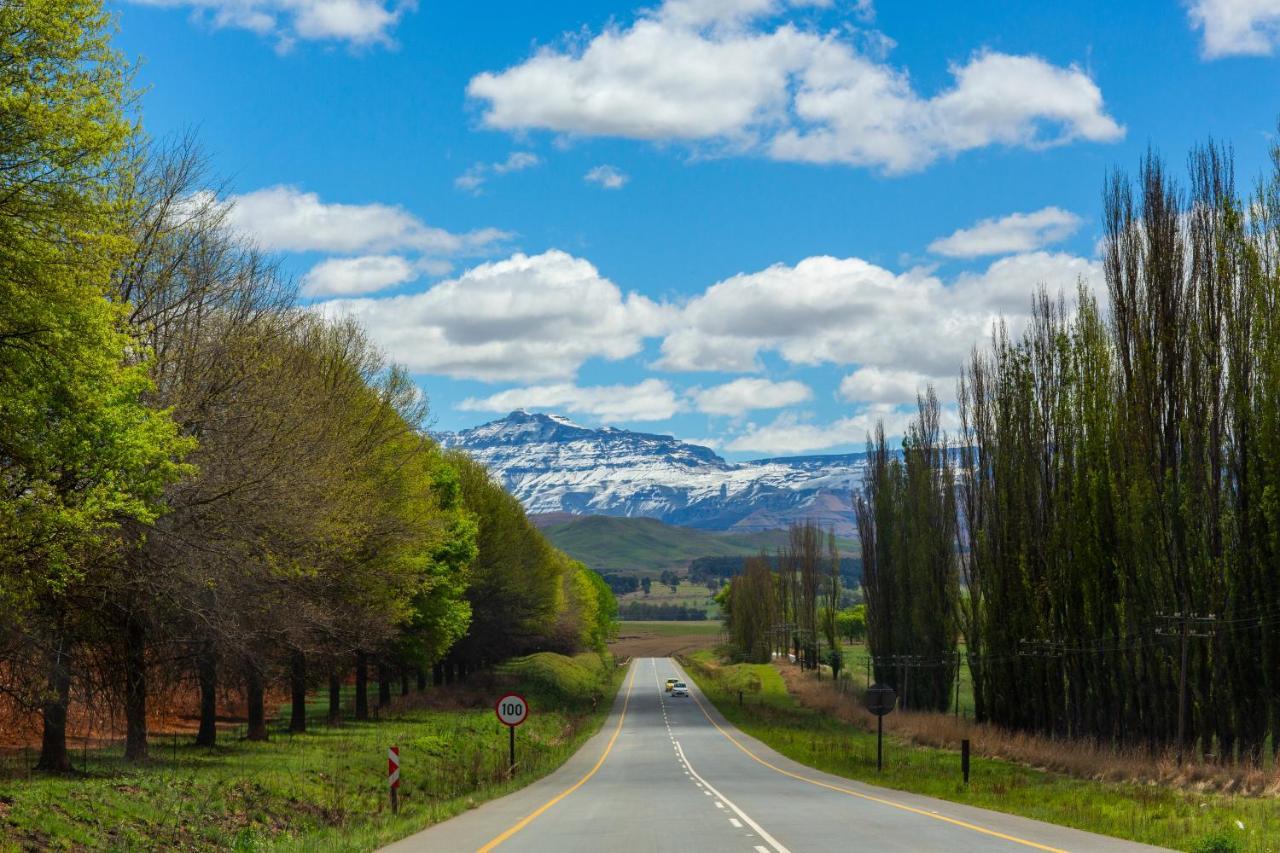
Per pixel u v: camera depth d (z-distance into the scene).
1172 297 42.09
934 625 77.50
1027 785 36.59
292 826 23.83
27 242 15.93
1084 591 47.50
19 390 16.86
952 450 79.00
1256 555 36.91
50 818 17.70
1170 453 41.62
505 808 27.97
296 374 34.22
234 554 26.69
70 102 16.23
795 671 139.62
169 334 28.48
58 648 24.45
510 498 100.38
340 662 48.16
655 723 88.56
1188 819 23.34
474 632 90.19
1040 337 57.12
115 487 19.33
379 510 40.34
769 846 18.39
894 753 53.88
